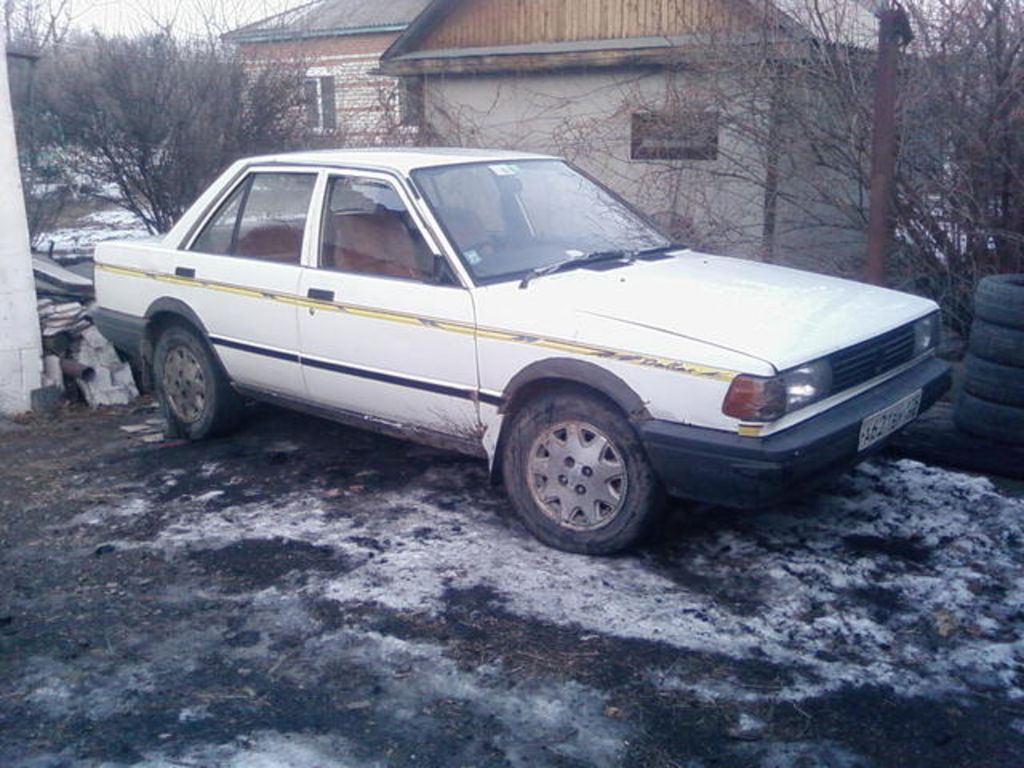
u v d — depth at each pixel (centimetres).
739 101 916
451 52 1332
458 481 562
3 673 384
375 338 515
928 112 802
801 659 376
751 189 970
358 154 560
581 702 353
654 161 1022
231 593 441
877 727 337
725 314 443
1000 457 567
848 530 484
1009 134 774
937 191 816
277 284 560
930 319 502
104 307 684
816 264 940
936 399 499
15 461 634
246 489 563
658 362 421
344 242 538
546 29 1284
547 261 512
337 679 372
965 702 350
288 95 1267
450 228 500
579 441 457
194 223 620
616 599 422
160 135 1202
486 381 477
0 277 710
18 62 1109
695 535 480
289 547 483
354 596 432
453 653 386
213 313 602
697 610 412
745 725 338
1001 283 593
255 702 359
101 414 739
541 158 596
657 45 1130
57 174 1177
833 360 429
